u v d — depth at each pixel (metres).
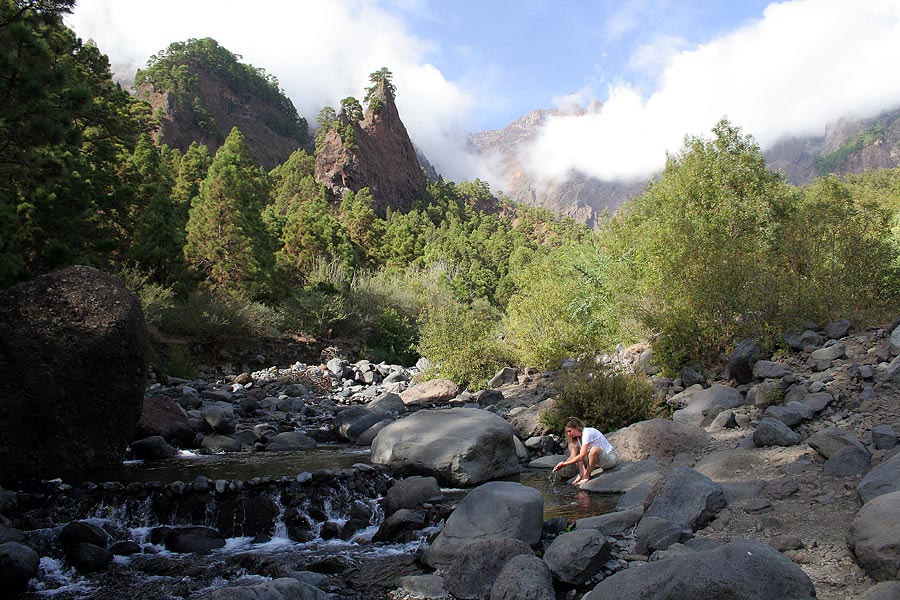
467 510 6.12
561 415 11.00
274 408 16.50
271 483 7.57
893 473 5.60
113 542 6.67
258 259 35.09
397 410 14.45
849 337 10.73
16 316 8.75
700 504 6.19
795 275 12.99
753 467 7.45
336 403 18.58
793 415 8.38
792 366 10.52
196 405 15.17
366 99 167.38
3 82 10.64
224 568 5.95
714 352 12.54
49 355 8.66
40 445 8.61
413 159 164.12
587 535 5.29
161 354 21.80
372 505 7.65
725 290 12.55
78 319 9.12
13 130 11.02
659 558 5.17
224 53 192.38
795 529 5.59
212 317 25.09
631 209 23.64
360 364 25.75
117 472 9.09
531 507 6.09
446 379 17.72
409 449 9.01
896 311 12.41
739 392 10.46
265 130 185.38
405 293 39.88
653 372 13.27
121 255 27.70
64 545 6.32
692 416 10.03
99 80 27.44
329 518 7.41
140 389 9.80
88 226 20.39
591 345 16.83
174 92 152.38
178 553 6.46
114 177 27.62
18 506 7.18
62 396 8.73
